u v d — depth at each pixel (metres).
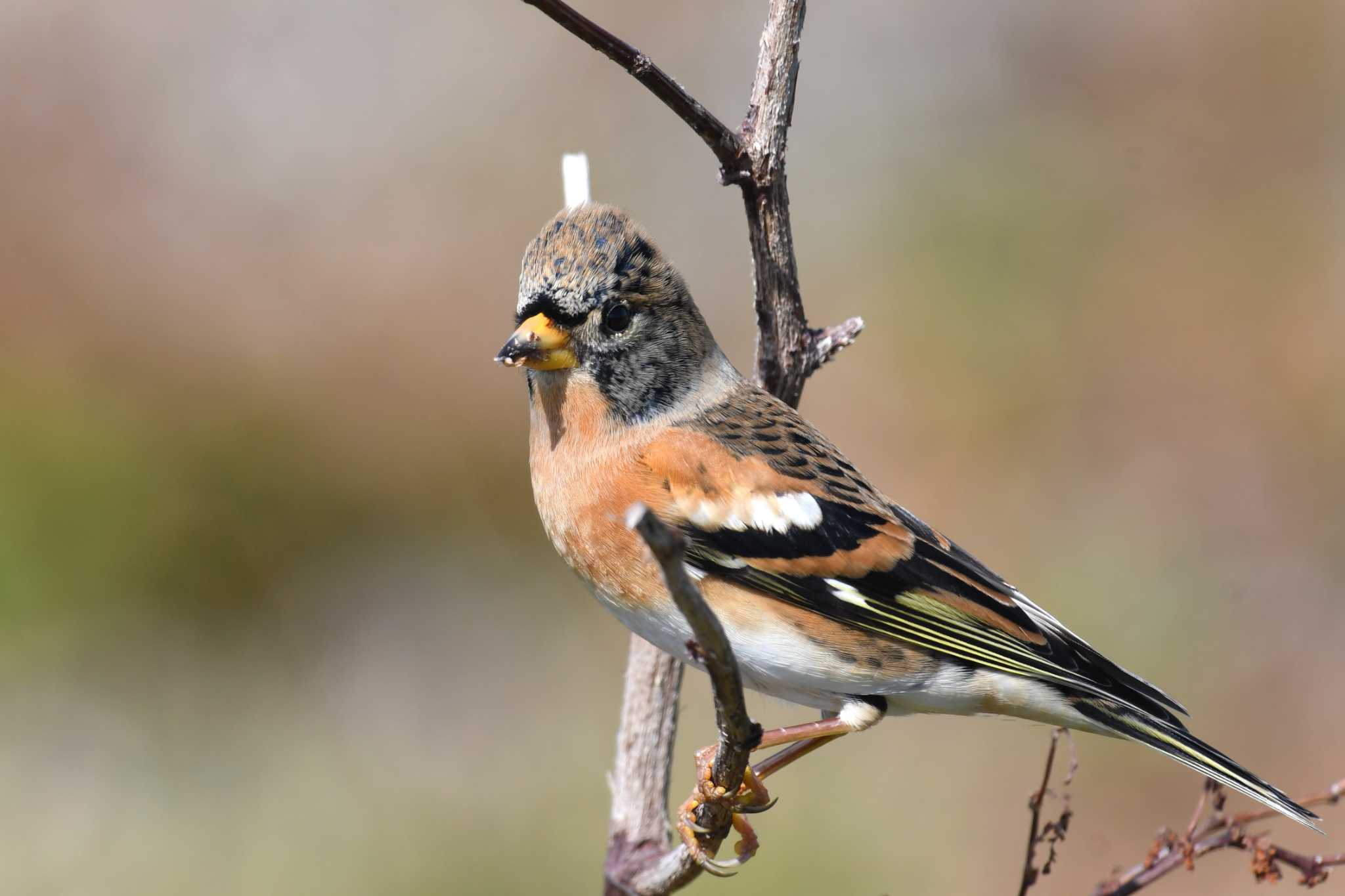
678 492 6.12
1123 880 6.33
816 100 17.48
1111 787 11.82
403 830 11.09
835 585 6.12
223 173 16.86
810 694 6.32
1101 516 13.93
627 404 6.28
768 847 10.60
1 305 15.02
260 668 13.55
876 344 15.15
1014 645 6.17
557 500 6.34
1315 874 6.03
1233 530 13.66
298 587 14.34
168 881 10.64
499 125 17.53
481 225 16.48
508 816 11.21
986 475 14.38
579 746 12.21
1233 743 12.29
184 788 11.85
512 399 15.35
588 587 6.37
